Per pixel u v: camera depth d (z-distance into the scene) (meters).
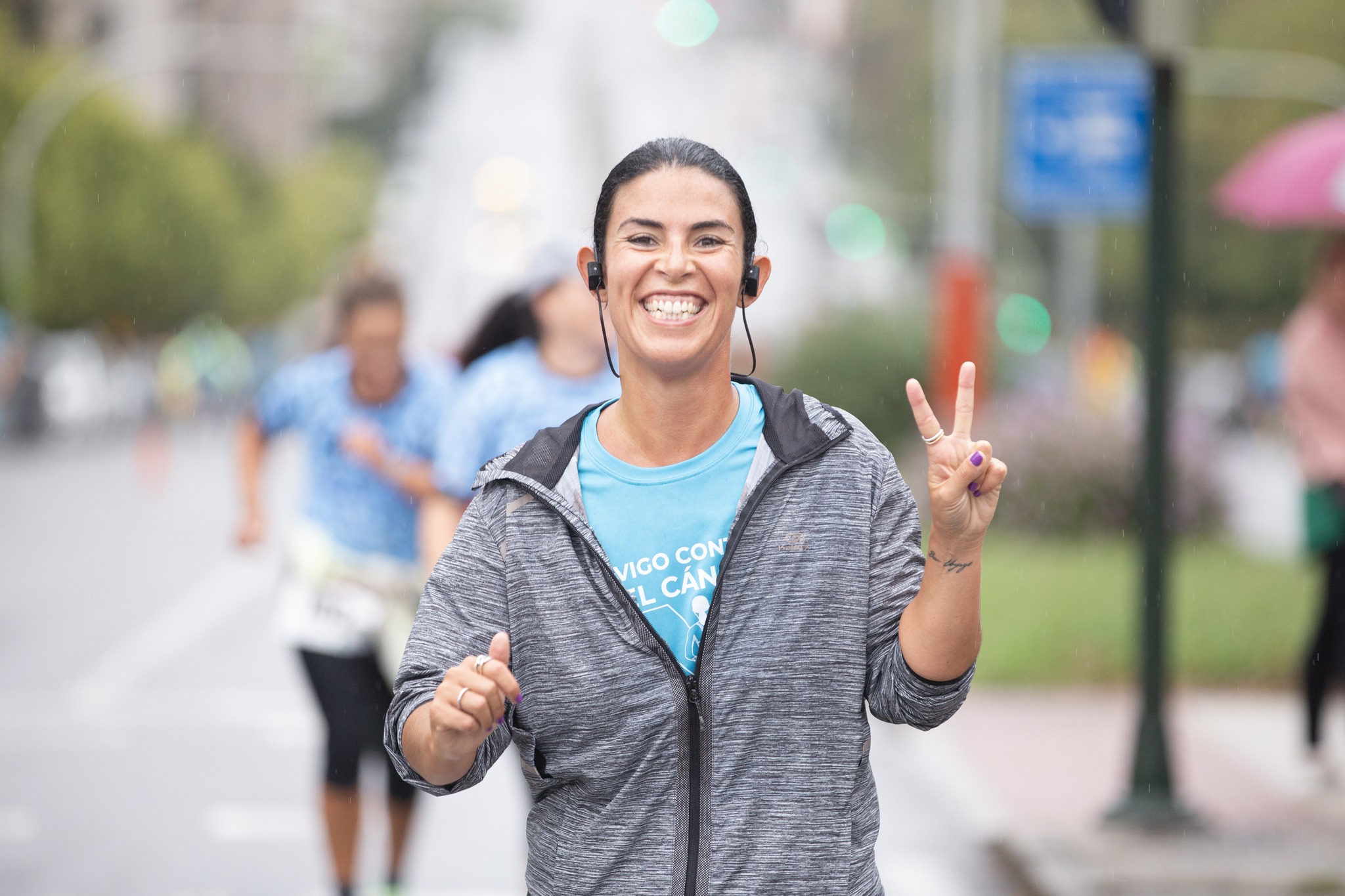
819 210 131.38
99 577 38.84
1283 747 20.44
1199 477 39.28
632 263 6.76
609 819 6.63
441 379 14.05
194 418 112.00
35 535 48.34
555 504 6.71
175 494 63.47
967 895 15.08
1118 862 15.66
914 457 50.28
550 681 6.67
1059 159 29.55
